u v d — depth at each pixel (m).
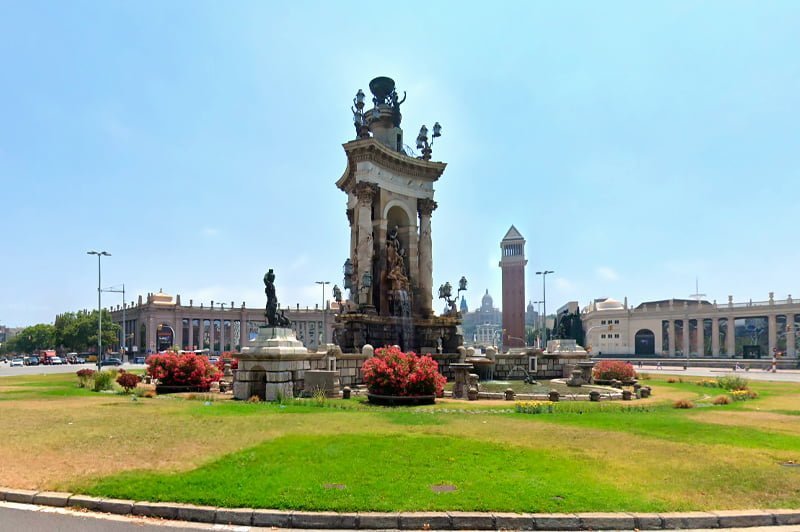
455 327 49.41
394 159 47.91
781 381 46.84
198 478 11.06
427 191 51.56
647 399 28.95
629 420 19.72
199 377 32.62
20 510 9.88
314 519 9.12
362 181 45.28
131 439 15.08
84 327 131.38
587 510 9.47
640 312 134.88
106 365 93.69
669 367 87.69
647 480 11.29
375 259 47.00
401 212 50.69
